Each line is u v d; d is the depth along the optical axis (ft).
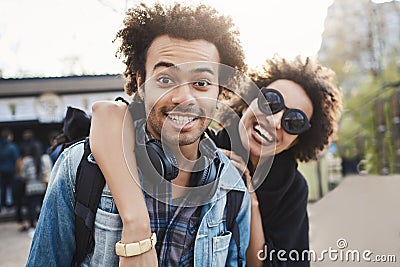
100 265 3.54
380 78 25.39
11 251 17.49
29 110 25.52
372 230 11.62
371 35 25.61
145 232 3.39
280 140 5.51
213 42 3.59
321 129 6.12
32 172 20.61
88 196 3.51
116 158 3.50
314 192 19.01
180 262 3.67
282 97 5.48
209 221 3.76
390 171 22.67
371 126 24.53
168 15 3.51
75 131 5.18
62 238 3.64
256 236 4.64
